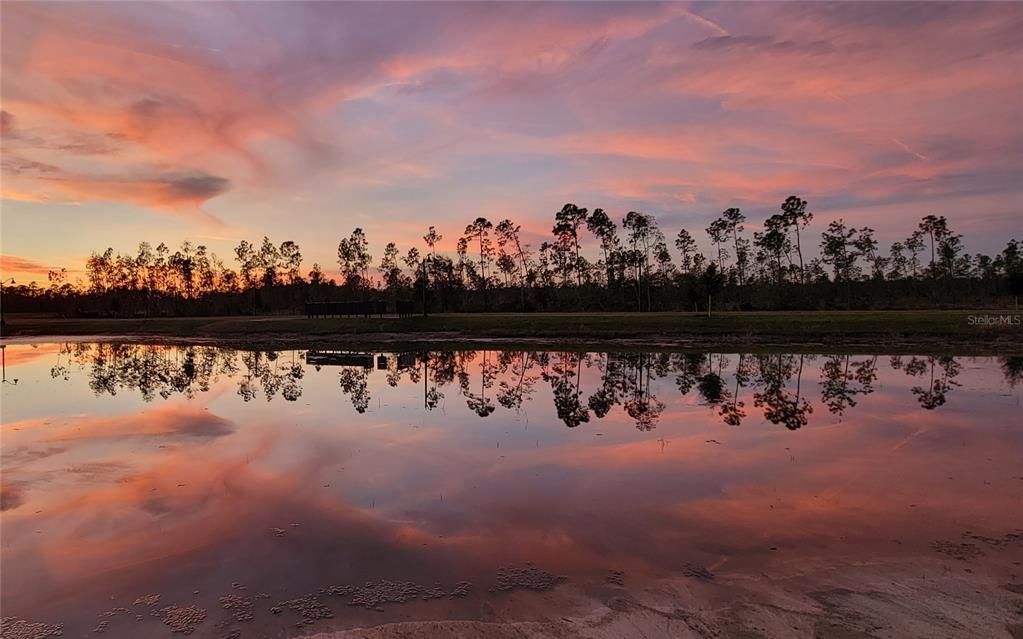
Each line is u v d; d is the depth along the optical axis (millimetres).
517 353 34219
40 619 5777
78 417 15742
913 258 85812
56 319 85000
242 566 6781
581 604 5824
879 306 66250
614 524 7898
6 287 121000
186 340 50188
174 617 5750
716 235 82688
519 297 79875
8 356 37125
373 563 6816
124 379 24609
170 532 7770
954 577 6203
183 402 18141
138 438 13086
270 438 13016
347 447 12188
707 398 17953
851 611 5566
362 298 85375
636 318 44094
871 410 15617
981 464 10461
